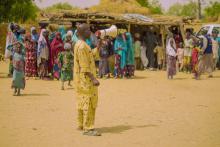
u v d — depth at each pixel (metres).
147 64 26.61
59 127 11.00
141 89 17.69
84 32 10.31
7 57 21.25
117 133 10.45
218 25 28.58
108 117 12.16
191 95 16.19
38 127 11.00
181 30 27.14
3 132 10.52
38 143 9.59
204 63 21.88
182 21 27.69
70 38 18.08
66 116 12.26
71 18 27.06
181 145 9.47
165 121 11.71
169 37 21.98
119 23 26.97
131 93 16.55
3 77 21.58
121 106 13.77
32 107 13.55
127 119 11.94
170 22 27.08
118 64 21.80
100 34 16.11
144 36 26.78
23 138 9.99
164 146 9.39
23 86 15.75
